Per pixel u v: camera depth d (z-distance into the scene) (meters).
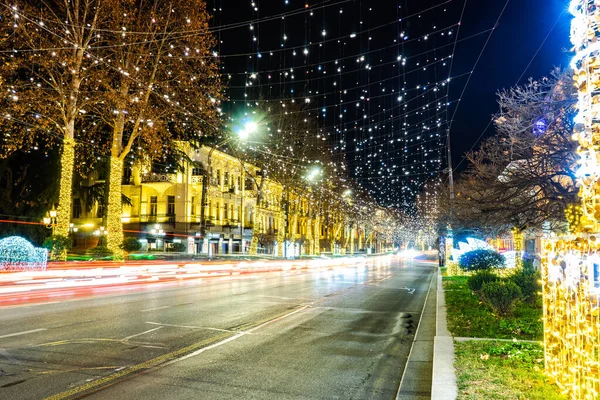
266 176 48.97
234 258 44.91
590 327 4.06
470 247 25.05
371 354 8.20
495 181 13.32
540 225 14.48
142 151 34.22
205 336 9.07
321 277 28.41
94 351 7.59
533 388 5.24
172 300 14.37
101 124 33.56
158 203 46.94
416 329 10.77
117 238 27.77
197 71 26.78
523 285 12.61
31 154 36.12
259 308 13.24
